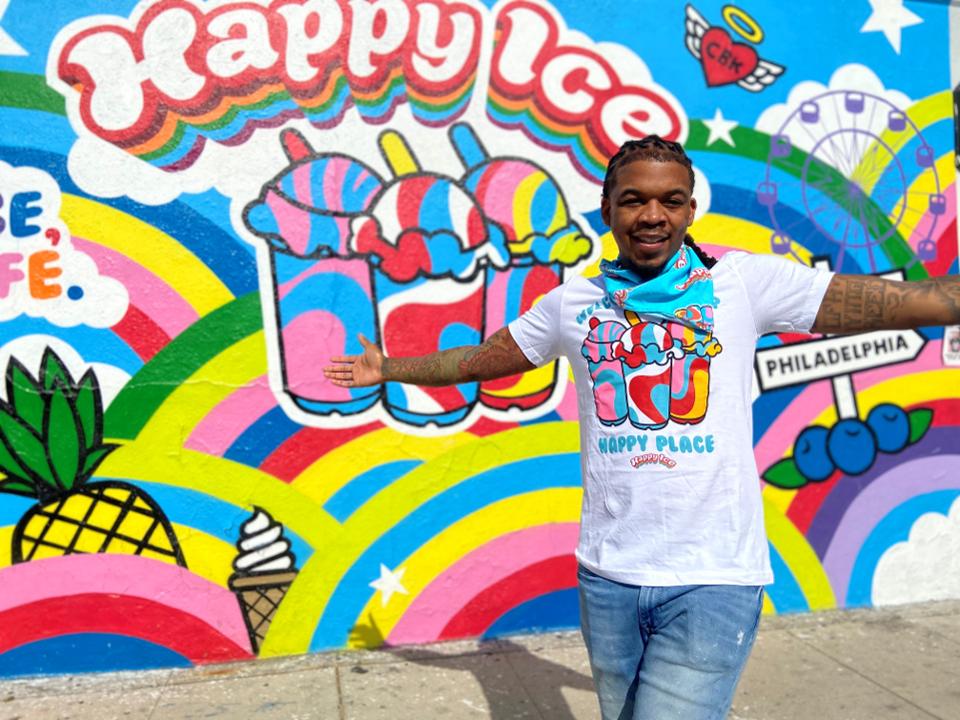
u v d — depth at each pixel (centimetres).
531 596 380
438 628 372
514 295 374
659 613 188
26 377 334
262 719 307
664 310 191
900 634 376
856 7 404
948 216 417
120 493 343
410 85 362
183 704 319
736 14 391
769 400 397
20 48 330
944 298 177
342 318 360
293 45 351
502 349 223
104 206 338
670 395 189
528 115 373
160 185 343
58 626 340
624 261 200
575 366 207
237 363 351
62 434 338
